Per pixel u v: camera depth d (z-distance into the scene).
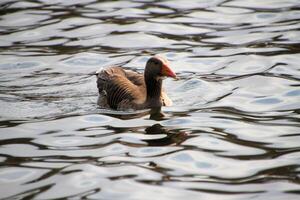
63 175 11.80
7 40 20.22
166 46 19.47
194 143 13.09
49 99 16.11
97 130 13.98
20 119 14.76
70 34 20.55
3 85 17.11
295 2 22.50
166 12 22.11
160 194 11.01
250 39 19.64
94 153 12.73
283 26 20.41
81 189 11.26
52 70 18.09
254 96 15.80
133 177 11.64
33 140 13.51
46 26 21.17
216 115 14.63
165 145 13.02
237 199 10.77
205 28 20.67
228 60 18.30
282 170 11.81
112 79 15.99
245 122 14.16
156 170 11.91
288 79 16.72
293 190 11.02
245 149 12.77
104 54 19.08
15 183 11.59
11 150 13.02
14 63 18.55
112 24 21.17
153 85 15.36
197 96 16.05
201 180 11.51
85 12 22.30
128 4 23.00
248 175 11.66
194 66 18.06
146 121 14.45
